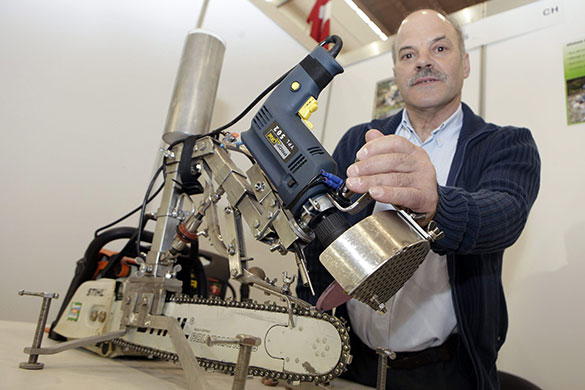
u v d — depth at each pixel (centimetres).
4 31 127
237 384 41
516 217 68
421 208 51
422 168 52
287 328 57
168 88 167
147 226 154
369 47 236
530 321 150
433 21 127
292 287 188
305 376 53
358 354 113
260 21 208
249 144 64
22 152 128
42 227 130
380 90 223
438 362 101
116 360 80
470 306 99
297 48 226
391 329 106
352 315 115
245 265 69
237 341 46
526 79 177
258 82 203
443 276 108
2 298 121
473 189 105
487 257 104
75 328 89
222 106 185
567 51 169
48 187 132
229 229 70
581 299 142
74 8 143
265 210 63
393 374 105
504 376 131
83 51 144
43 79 134
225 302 64
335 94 244
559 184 157
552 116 165
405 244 44
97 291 88
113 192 147
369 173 50
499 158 97
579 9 172
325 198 55
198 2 181
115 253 107
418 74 123
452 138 127
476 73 191
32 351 61
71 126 139
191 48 106
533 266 154
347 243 46
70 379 55
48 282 130
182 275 103
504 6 192
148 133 159
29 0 133
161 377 67
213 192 73
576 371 136
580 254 146
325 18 231
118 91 152
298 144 57
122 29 156
